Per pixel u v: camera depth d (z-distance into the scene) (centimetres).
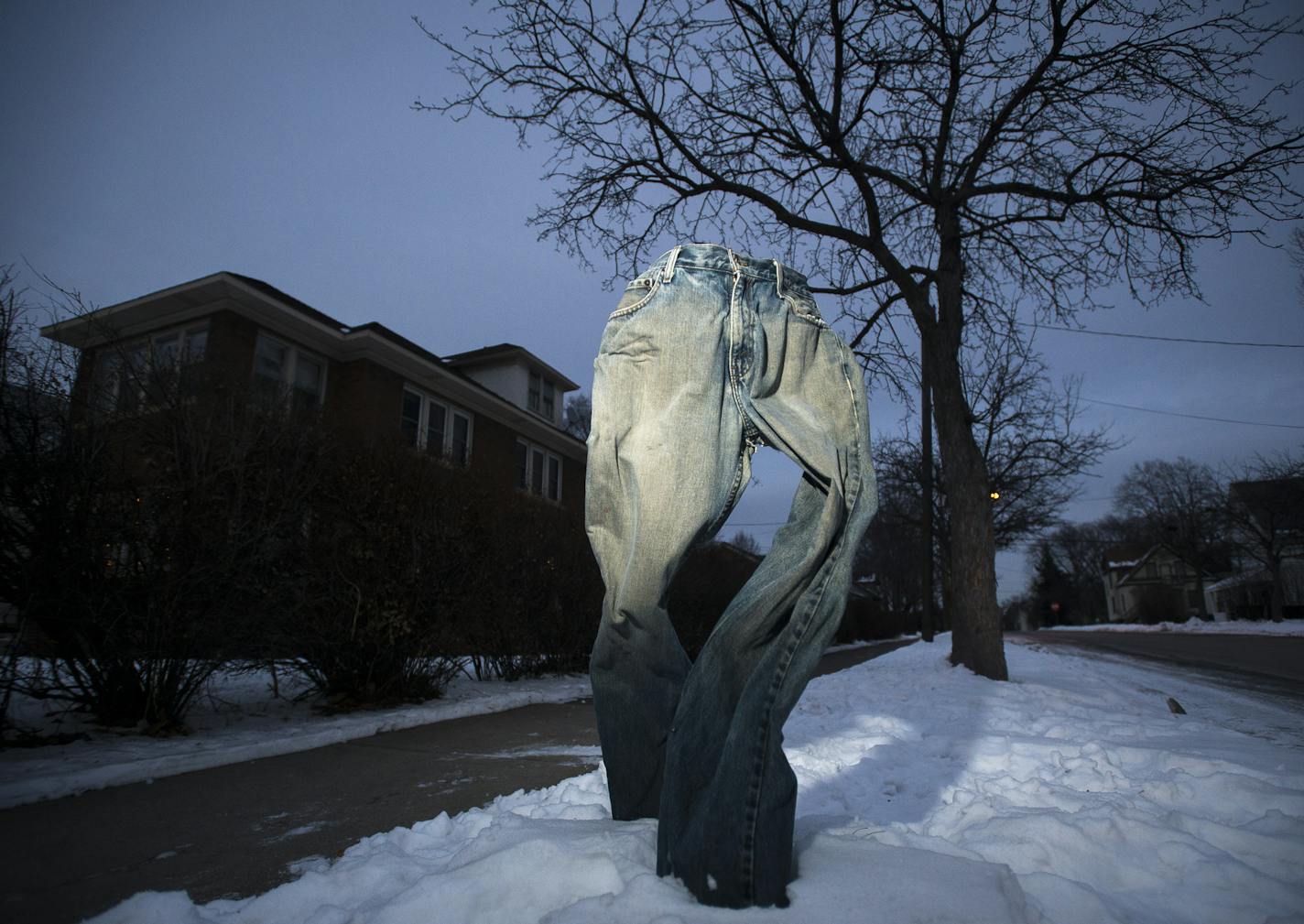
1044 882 192
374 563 701
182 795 368
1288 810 273
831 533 196
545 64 904
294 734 535
